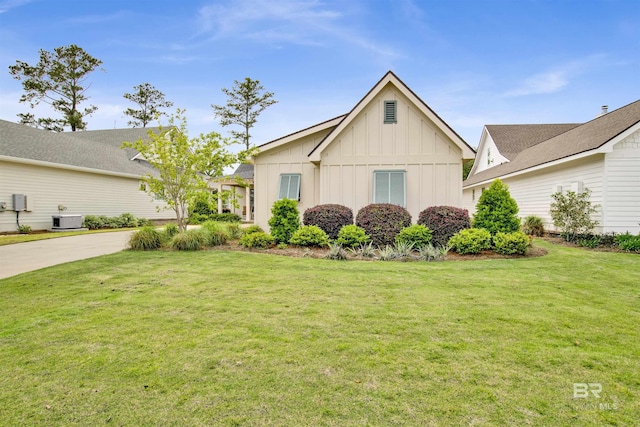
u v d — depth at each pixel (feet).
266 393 8.07
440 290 16.78
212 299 15.34
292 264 23.16
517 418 7.22
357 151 35.96
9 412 7.41
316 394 8.03
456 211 29.76
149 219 71.87
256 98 112.98
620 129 33.78
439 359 9.68
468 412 7.40
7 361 9.62
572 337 11.20
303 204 38.58
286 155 39.17
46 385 8.44
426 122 35.24
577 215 35.04
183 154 34.35
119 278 19.33
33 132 57.36
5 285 17.84
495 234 28.71
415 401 7.77
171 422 7.07
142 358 9.77
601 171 35.09
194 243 29.48
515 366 9.32
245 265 22.88
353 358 9.73
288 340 10.93
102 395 8.01
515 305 14.42
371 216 30.50
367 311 13.65
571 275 20.07
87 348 10.40
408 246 27.66
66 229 51.26
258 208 39.40
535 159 48.67
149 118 127.13
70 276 19.83
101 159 63.57
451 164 34.99
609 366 9.37
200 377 8.76
